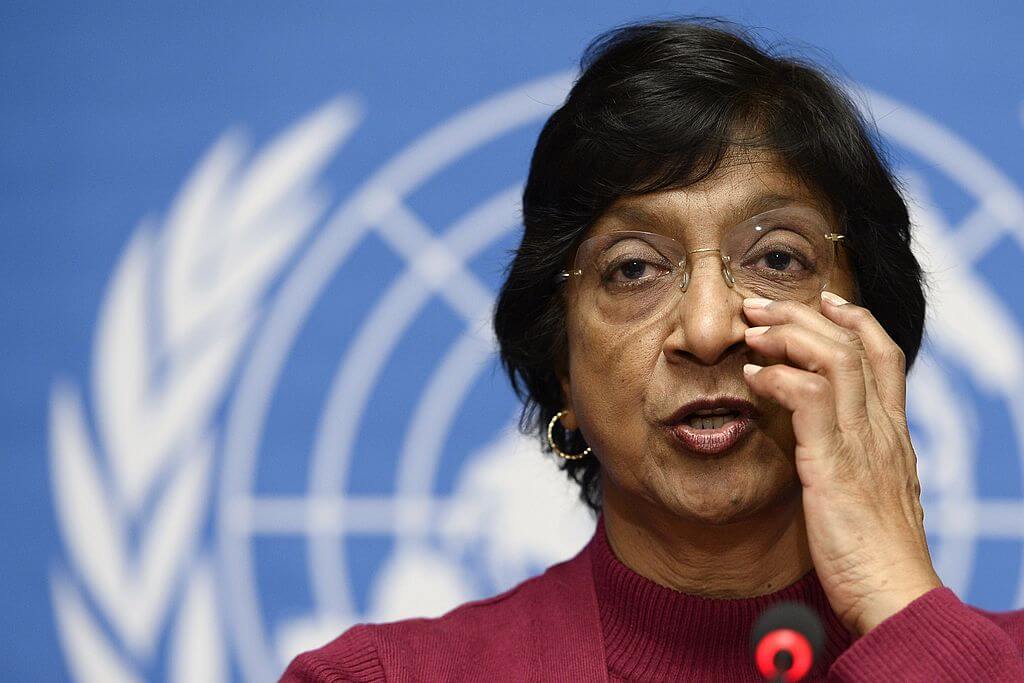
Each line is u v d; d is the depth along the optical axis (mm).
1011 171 11523
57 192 11727
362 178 11773
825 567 6211
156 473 11367
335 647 7219
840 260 6945
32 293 11594
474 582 11352
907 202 7633
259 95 11836
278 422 11469
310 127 11812
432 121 11836
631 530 7137
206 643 11172
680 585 6992
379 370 11570
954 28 11664
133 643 11172
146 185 11734
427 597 11320
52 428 11430
